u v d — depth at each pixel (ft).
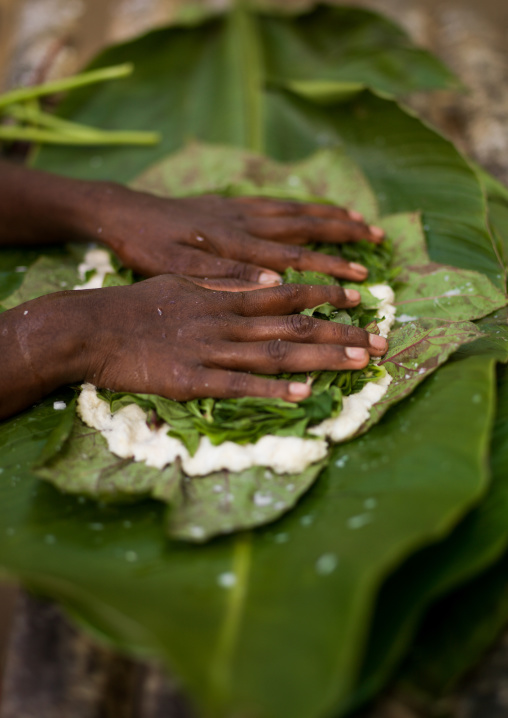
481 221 2.27
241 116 2.85
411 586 1.63
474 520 1.70
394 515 1.65
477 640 1.65
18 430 1.92
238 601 1.60
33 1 4.14
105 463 1.82
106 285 2.15
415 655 1.65
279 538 1.70
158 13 3.97
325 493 1.77
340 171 2.48
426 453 1.75
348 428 1.84
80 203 2.29
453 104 3.31
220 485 1.78
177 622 1.56
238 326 1.89
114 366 1.90
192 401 1.85
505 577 1.69
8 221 2.35
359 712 1.65
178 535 1.68
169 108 3.01
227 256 2.15
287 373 1.86
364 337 1.89
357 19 3.10
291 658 1.51
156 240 2.19
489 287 2.10
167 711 1.74
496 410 1.90
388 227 2.31
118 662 1.86
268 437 1.80
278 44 3.22
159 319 1.91
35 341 1.90
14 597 2.66
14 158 3.05
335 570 1.59
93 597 1.59
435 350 1.93
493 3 4.67
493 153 2.97
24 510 1.80
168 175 2.60
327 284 2.06
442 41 3.92
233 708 1.47
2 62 4.12
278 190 2.42
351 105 2.72
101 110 2.99
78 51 3.96
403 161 2.52
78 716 1.77
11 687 1.80
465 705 1.66
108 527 1.76
